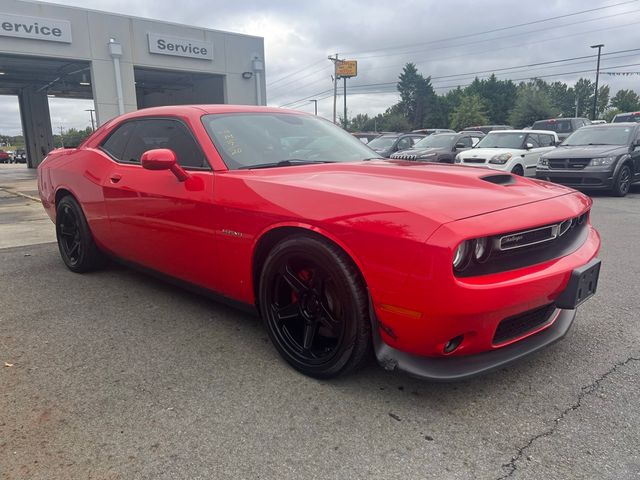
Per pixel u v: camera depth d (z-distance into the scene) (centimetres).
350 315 234
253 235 268
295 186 254
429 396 242
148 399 242
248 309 299
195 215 300
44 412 231
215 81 2420
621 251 534
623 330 318
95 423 223
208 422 222
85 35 1733
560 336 260
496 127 2289
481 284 206
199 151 311
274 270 263
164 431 216
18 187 1536
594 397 240
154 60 1927
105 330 325
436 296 202
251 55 2231
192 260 314
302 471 191
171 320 341
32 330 326
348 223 225
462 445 205
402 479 186
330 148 354
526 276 219
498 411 229
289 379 260
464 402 237
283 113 380
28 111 3125
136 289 408
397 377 260
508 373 264
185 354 290
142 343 305
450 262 199
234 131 327
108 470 192
